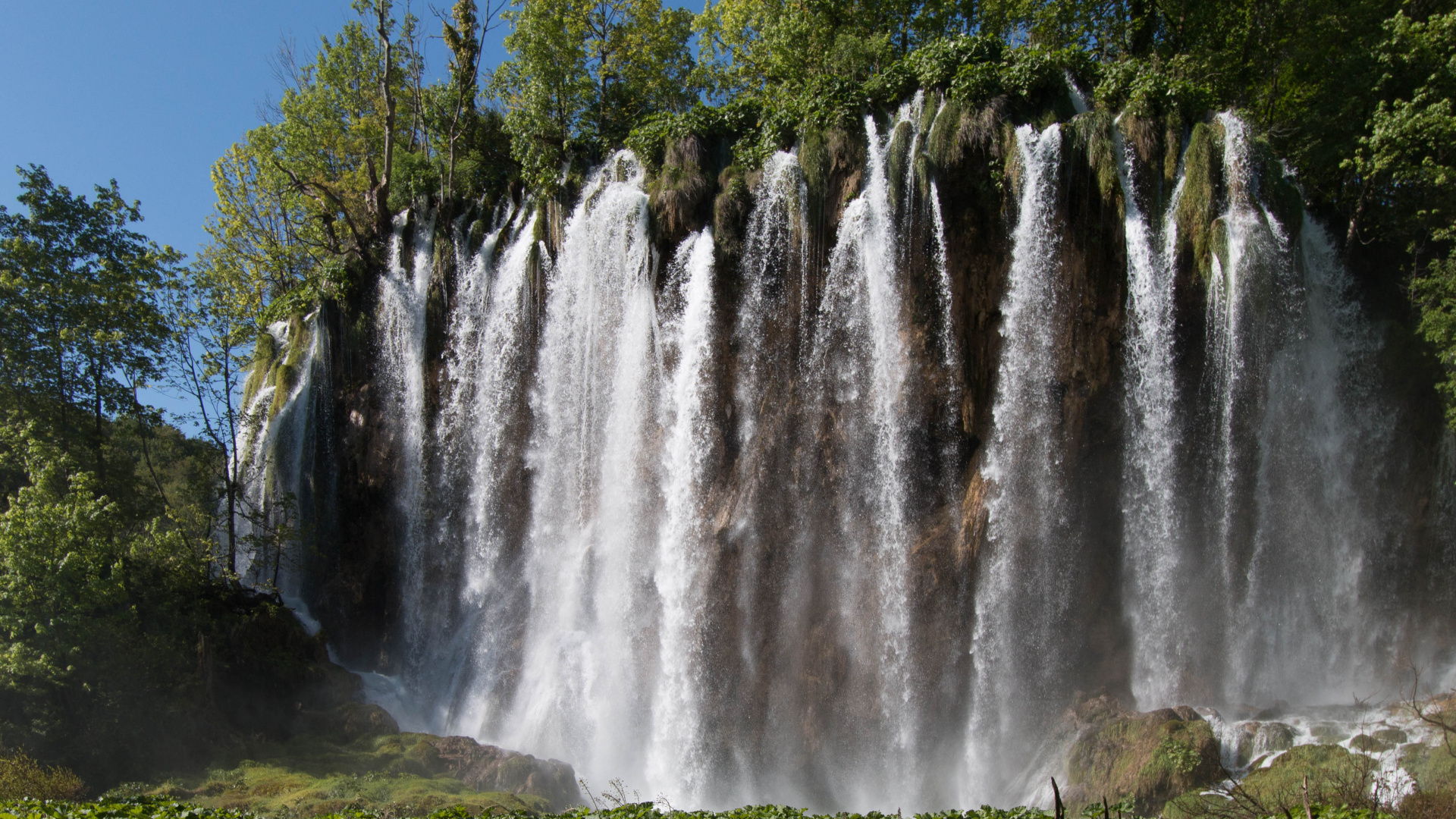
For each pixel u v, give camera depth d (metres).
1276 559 25.02
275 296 46.09
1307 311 25.83
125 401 30.98
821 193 27.23
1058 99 26.39
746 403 27.72
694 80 42.12
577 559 30.34
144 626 26.39
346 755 24.16
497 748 24.34
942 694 24.94
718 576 27.17
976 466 25.42
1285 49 31.83
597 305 30.64
